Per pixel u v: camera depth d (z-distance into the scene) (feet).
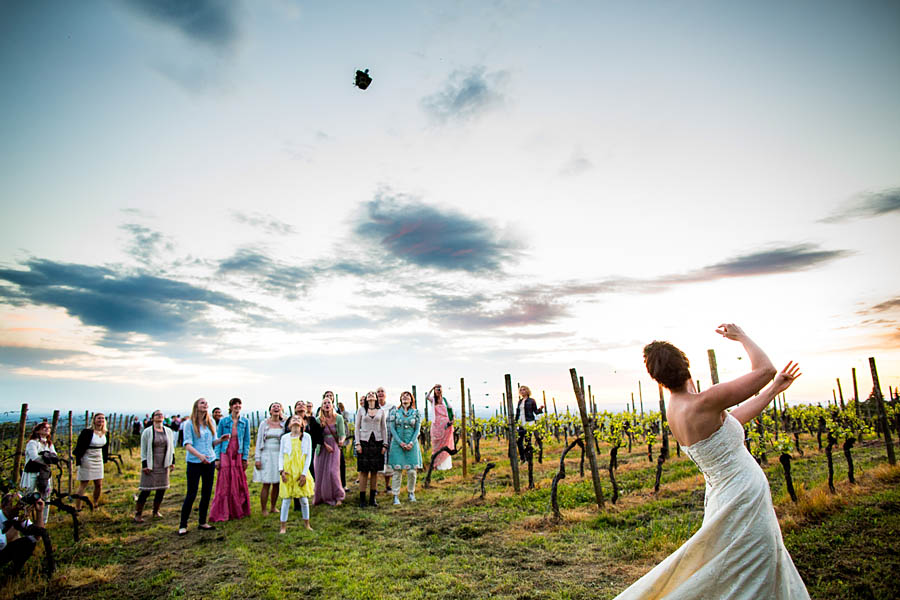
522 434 47.26
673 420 10.89
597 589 16.88
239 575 20.38
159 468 31.83
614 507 27.63
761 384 9.92
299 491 26.48
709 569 9.48
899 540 18.51
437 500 33.09
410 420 33.32
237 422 31.01
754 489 9.70
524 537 23.36
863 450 43.34
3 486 21.27
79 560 23.11
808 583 15.96
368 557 21.70
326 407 34.45
